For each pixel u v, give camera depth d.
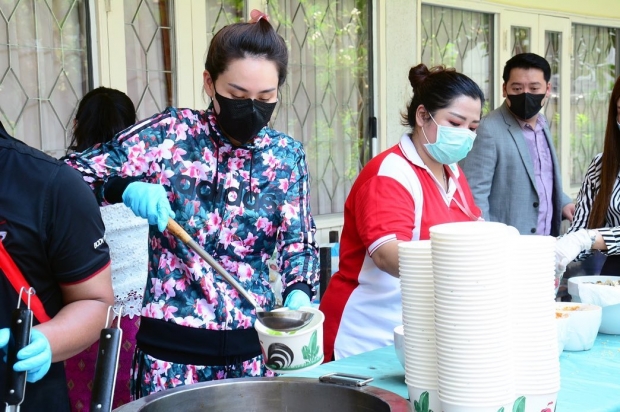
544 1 6.79
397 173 2.37
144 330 1.95
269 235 2.04
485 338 1.44
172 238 1.92
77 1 4.02
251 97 1.89
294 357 1.74
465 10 6.21
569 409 1.72
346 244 2.54
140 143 1.93
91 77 4.05
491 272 1.44
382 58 5.51
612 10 7.50
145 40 4.29
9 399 1.33
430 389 1.60
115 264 2.81
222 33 1.91
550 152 4.04
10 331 1.36
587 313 2.23
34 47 3.88
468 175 3.87
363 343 2.45
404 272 1.62
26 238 1.54
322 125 5.31
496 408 1.46
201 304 1.93
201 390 1.51
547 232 4.00
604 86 7.70
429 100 2.41
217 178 1.97
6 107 3.79
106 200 1.96
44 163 1.57
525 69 3.84
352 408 1.48
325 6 5.27
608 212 3.23
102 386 1.26
